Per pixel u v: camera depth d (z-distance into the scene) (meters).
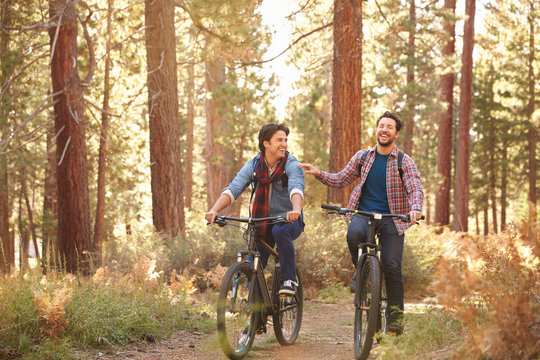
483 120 42.12
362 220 4.82
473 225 56.59
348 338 5.79
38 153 20.53
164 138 13.02
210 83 26.44
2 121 17.58
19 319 4.71
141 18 17.58
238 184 4.89
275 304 4.93
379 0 19.12
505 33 32.78
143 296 6.00
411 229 12.27
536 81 34.69
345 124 13.47
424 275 11.38
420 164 27.88
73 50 13.42
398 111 26.16
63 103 13.28
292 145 21.75
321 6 17.45
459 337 3.89
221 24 13.41
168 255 10.23
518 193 40.03
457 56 25.47
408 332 4.18
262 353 4.83
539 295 3.69
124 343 5.05
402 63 25.66
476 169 46.69
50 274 5.85
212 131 26.30
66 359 4.38
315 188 19.77
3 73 17.16
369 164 4.94
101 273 6.39
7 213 19.92
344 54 13.55
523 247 3.90
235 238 10.45
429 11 25.03
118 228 22.02
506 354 3.14
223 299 4.21
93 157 21.00
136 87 19.11
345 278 11.21
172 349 4.98
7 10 15.62
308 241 10.87
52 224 22.80
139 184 23.23
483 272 4.10
